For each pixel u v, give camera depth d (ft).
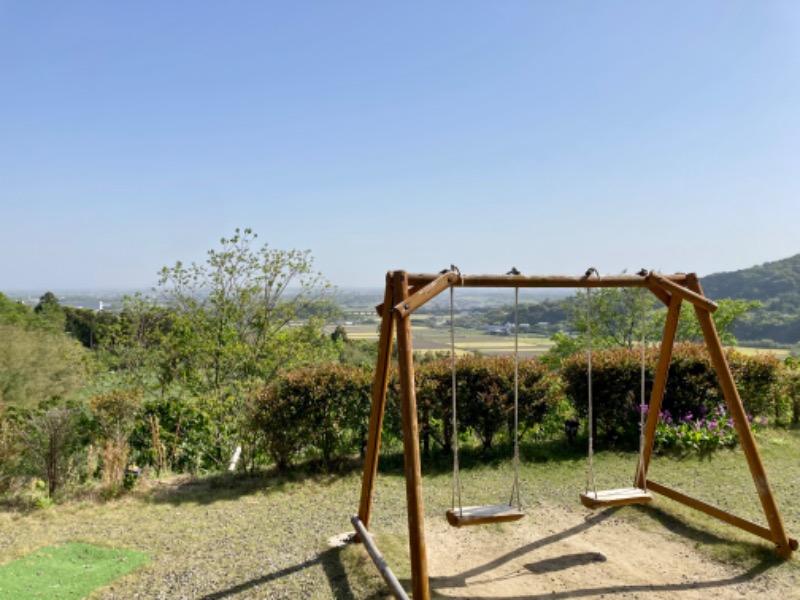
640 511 17.30
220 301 31.86
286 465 21.65
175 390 31.63
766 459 22.58
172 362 31.40
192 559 13.92
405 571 13.44
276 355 31.91
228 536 15.46
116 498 18.44
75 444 20.81
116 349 33.14
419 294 12.08
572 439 24.68
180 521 16.60
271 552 14.35
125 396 22.03
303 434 20.94
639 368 24.76
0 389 47.96
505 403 23.12
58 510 17.34
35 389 50.62
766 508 13.92
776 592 12.35
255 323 32.42
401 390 11.48
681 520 16.46
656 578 13.19
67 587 12.29
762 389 26.43
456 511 12.87
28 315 86.69
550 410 24.56
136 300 33.09
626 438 25.20
